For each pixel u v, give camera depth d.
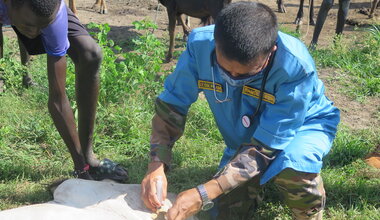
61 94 3.43
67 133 3.54
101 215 2.77
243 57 2.48
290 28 8.94
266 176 2.99
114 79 5.21
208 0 6.50
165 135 3.20
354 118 5.26
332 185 3.89
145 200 2.99
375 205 3.74
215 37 2.54
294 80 2.79
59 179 3.99
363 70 6.34
